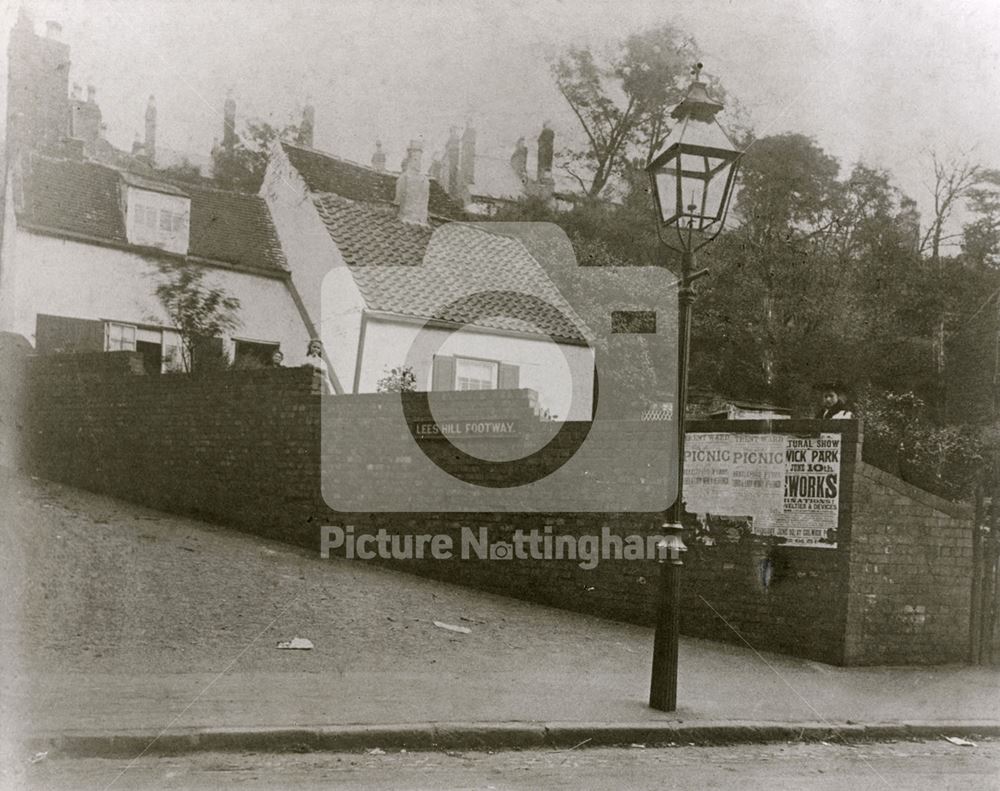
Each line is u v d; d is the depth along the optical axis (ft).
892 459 44.93
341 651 27.76
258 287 56.44
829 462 32.71
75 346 51.03
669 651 24.23
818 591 32.42
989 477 35.29
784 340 52.75
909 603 32.81
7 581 29.25
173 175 56.90
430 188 60.75
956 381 49.06
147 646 26.25
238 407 43.11
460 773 18.93
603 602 35.94
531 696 24.59
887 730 24.12
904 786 19.54
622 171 58.08
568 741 21.74
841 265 55.11
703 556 34.45
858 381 50.75
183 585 31.78
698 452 34.81
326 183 58.70
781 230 55.62
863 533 32.40
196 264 55.16
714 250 55.11
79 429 46.24
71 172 53.42
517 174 59.72
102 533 35.91
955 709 26.40
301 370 41.98
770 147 56.08
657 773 19.71
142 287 53.52
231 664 25.41
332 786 17.56
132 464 44.93
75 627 26.96
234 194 58.70
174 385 44.52
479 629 31.94
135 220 53.83
